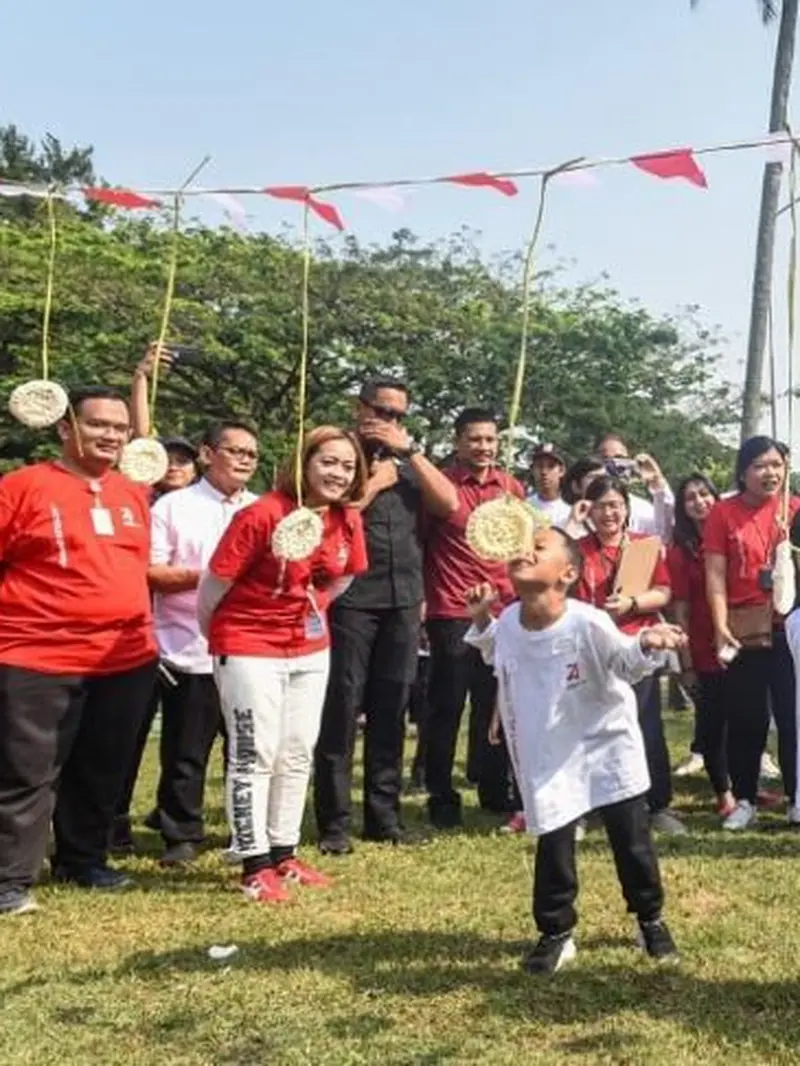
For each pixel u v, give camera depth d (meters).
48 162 33.09
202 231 21.97
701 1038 3.60
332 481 5.13
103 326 19.80
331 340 20.36
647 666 3.96
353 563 5.38
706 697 6.85
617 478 6.39
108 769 5.27
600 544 6.09
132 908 4.95
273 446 19.64
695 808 7.06
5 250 19.59
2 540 4.94
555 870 4.14
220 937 4.57
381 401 6.03
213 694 5.82
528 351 20.81
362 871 5.52
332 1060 3.49
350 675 5.91
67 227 21.72
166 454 5.68
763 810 6.95
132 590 5.18
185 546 5.86
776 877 5.32
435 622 6.46
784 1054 3.48
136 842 6.29
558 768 4.12
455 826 6.54
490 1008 3.85
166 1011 3.85
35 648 4.94
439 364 20.53
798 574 6.34
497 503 4.05
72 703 5.05
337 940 4.52
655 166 4.03
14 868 4.88
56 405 4.88
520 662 4.15
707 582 6.50
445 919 4.76
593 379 21.66
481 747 6.97
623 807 4.18
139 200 4.95
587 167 4.12
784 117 15.94
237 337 20.06
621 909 4.84
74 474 5.10
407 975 4.14
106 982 4.10
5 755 4.89
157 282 20.17
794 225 4.13
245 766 5.09
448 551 6.43
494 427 6.47
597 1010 3.83
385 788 6.14
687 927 4.61
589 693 4.12
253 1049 3.58
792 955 4.29
